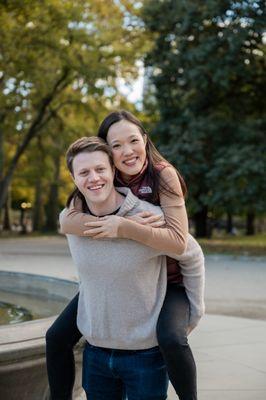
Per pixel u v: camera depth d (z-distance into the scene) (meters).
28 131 26.77
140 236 2.64
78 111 27.14
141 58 24.44
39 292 5.93
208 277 14.18
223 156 21.61
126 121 2.86
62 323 2.96
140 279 2.73
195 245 2.86
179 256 2.77
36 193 45.44
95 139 2.84
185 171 21.95
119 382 3.02
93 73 21.80
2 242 29.80
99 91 22.31
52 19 21.05
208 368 5.73
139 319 2.76
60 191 48.31
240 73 21.92
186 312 2.79
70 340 2.94
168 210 2.77
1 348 3.16
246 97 23.84
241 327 7.84
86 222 2.71
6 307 5.28
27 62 21.64
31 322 3.55
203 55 21.72
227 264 17.88
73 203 2.90
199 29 22.98
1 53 21.53
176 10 23.33
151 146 2.97
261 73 23.00
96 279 2.76
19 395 3.38
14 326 3.46
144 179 2.88
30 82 22.27
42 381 3.46
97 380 2.97
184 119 23.50
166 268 2.86
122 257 2.70
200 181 22.70
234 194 20.95
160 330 2.67
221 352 6.42
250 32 21.78
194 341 6.98
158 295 2.80
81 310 2.89
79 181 2.78
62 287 5.92
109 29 23.86
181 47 23.36
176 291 2.92
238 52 21.75
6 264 16.77
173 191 2.79
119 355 2.85
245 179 20.94
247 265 17.58
